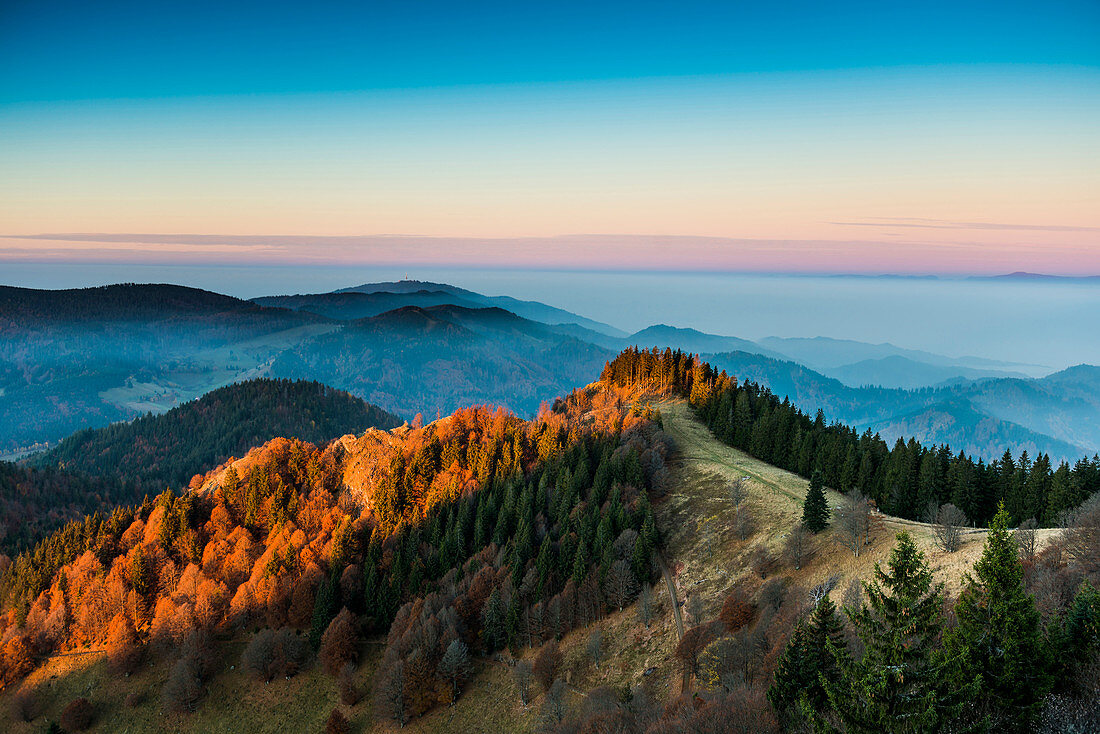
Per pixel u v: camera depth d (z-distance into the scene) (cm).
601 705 9275
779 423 17075
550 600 12219
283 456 19638
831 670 5772
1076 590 5972
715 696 7306
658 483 15212
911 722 3897
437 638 11806
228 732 11838
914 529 10481
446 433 19438
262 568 14650
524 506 14812
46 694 13162
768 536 11962
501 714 10731
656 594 11850
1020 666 4597
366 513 16662
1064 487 11562
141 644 13712
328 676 12512
